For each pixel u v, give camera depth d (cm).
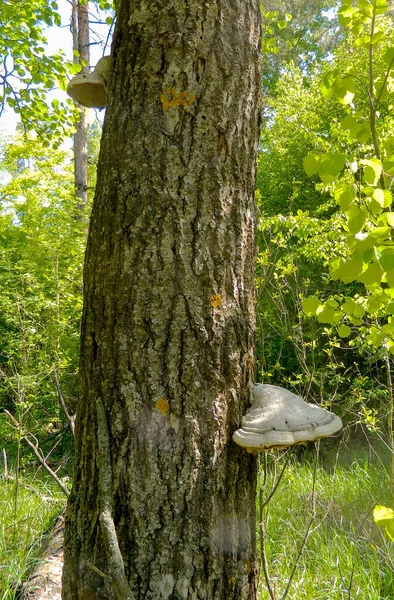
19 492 636
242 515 197
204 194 197
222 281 199
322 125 1055
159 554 183
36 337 789
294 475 689
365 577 408
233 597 189
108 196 203
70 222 895
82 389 206
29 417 952
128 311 193
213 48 203
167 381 190
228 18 207
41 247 851
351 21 267
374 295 268
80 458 202
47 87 658
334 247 627
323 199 1080
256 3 223
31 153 1107
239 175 207
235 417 199
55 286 852
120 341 193
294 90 1107
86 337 205
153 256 194
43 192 1077
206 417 191
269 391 209
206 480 189
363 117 284
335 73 275
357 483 618
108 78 217
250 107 212
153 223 195
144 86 202
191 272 194
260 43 224
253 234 217
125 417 190
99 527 189
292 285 911
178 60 200
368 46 271
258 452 207
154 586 181
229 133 203
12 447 996
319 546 464
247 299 209
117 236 198
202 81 200
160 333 191
